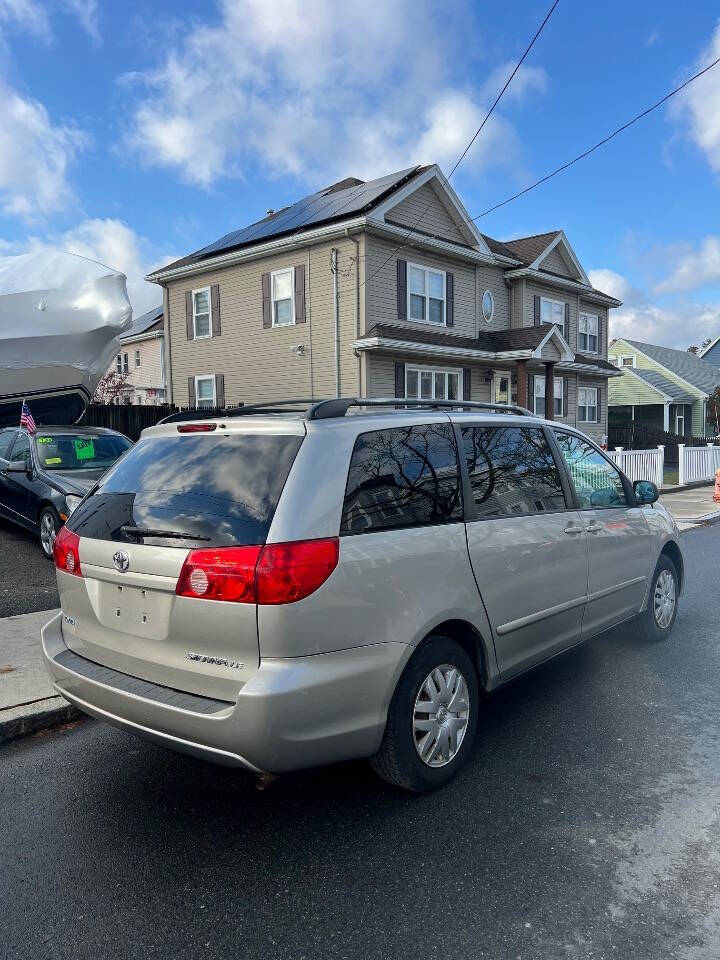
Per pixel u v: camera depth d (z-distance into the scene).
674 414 40.25
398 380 18.17
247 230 21.48
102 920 2.39
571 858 2.73
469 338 20.41
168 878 2.62
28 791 3.30
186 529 2.80
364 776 3.43
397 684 3.00
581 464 4.59
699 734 3.85
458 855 2.76
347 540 2.80
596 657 5.16
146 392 30.06
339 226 16.94
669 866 2.67
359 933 2.32
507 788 3.28
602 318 27.31
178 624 2.74
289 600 2.58
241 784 3.35
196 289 21.17
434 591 3.13
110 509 3.17
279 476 2.80
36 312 12.03
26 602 6.33
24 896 2.52
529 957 2.21
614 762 3.53
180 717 2.66
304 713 2.61
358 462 3.01
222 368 20.66
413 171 18.27
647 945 2.25
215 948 2.26
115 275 12.88
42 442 8.70
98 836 2.91
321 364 18.12
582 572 4.25
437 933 2.32
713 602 6.82
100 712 3.00
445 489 3.39
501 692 4.49
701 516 13.38
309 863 2.71
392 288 17.84
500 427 3.95
